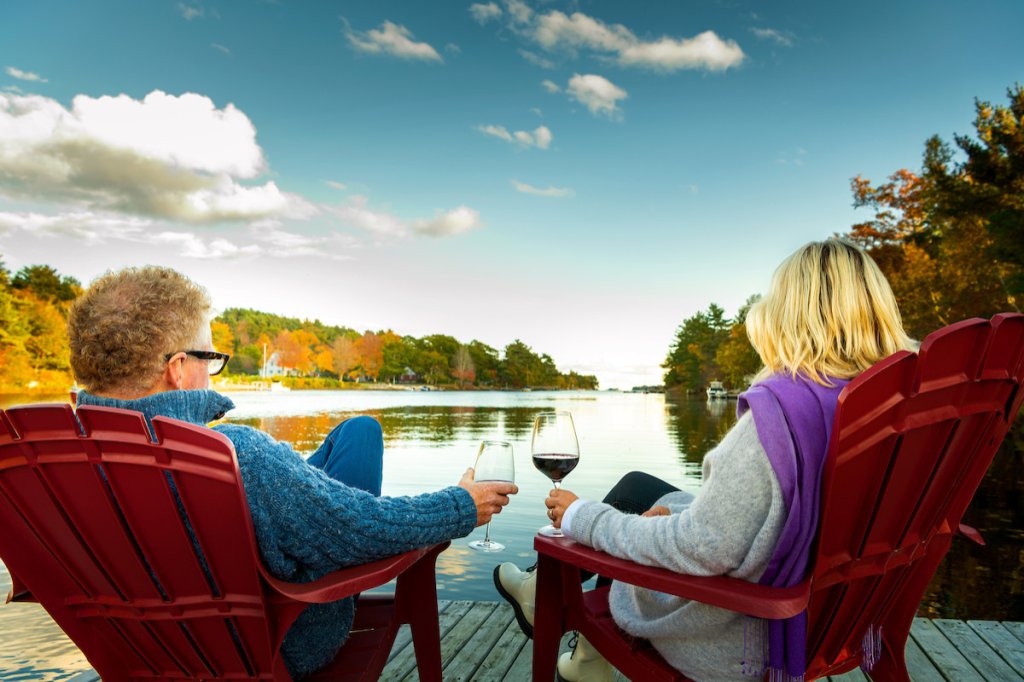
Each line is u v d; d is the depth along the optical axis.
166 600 1.13
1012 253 18.05
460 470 10.67
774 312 1.28
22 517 1.09
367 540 1.20
